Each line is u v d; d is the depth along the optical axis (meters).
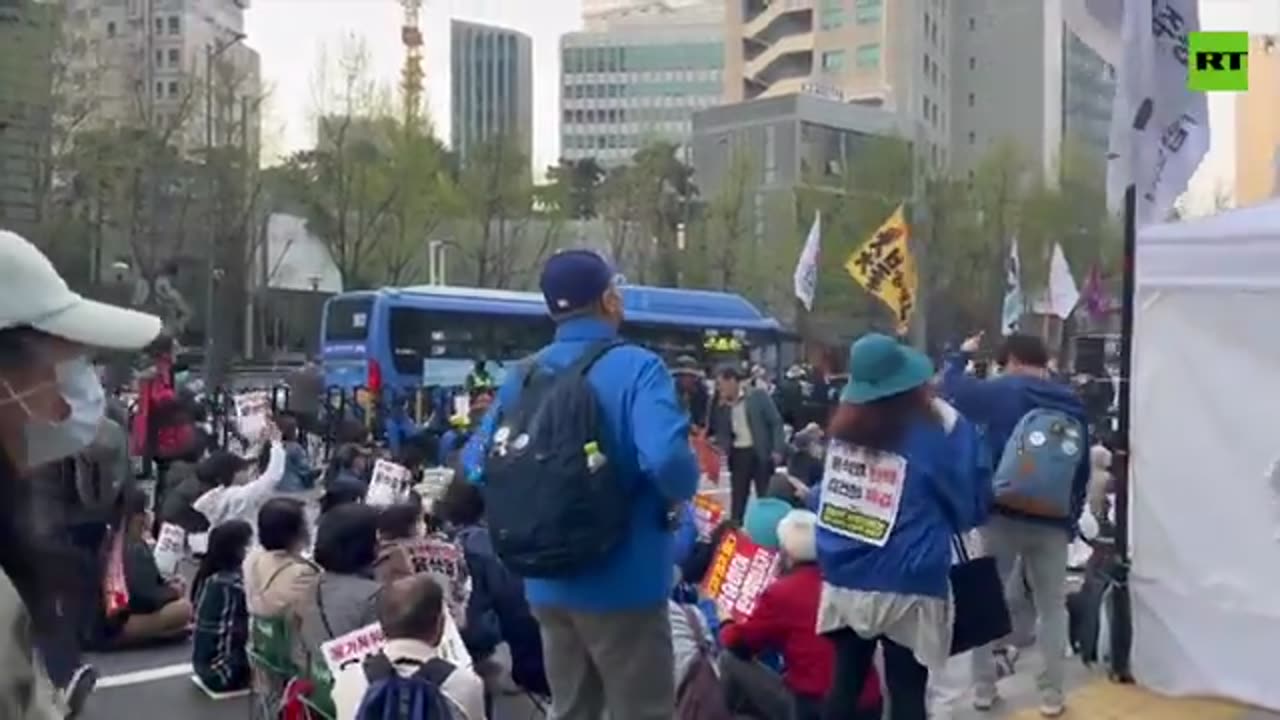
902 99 92.44
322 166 46.75
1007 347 6.66
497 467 3.92
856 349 5.18
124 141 39.78
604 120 141.88
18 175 37.38
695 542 6.78
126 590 9.06
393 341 29.42
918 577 4.98
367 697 4.30
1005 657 7.34
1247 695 6.73
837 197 55.06
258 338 58.31
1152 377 7.04
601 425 3.82
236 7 89.38
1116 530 7.25
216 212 41.75
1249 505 6.72
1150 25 7.07
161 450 13.41
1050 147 85.56
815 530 5.35
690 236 56.06
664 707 3.99
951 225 55.56
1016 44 94.94
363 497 8.60
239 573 8.12
